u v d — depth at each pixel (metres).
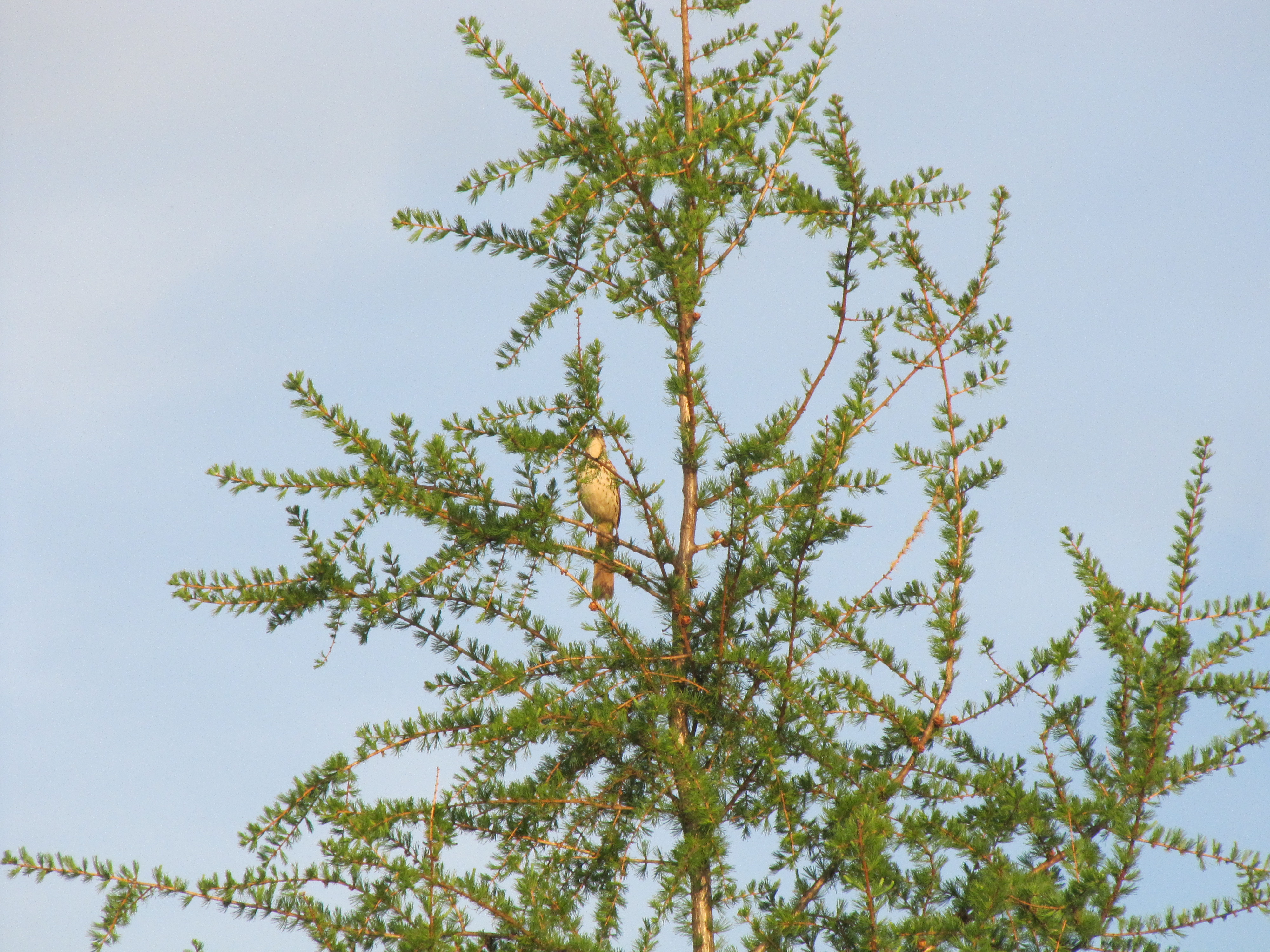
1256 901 9.13
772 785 10.71
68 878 9.30
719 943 10.66
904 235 11.52
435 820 10.16
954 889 10.24
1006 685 11.30
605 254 11.45
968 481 11.45
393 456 11.41
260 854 10.34
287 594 10.95
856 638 11.46
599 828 11.03
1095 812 10.27
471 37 11.34
